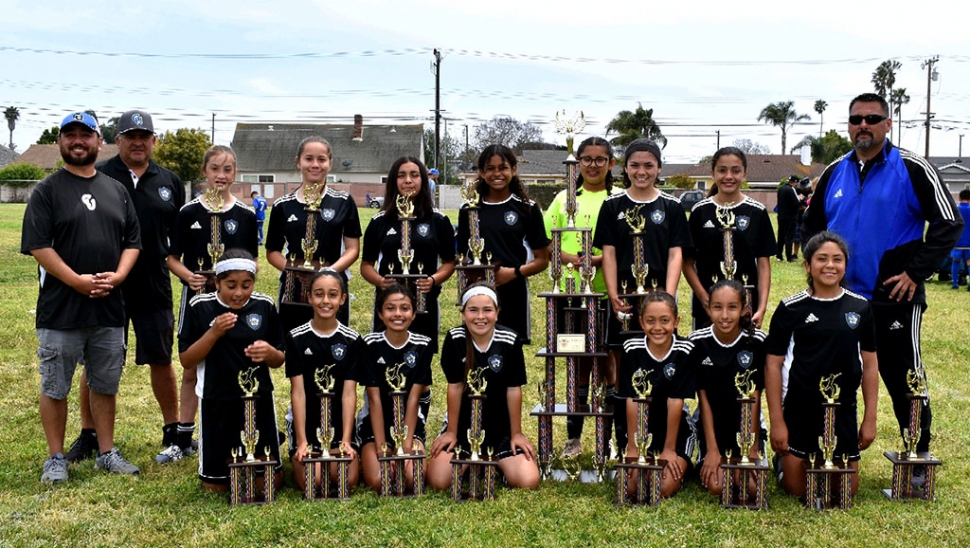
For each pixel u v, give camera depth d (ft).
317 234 19.66
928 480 16.63
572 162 17.79
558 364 29.19
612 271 18.54
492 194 19.99
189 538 14.71
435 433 21.68
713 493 16.94
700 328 19.62
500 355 17.56
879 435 21.33
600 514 15.85
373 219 20.58
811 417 16.61
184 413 19.75
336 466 17.16
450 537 14.76
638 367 17.30
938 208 16.83
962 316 38.32
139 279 19.61
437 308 20.39
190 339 17.22
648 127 201.46
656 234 18.44
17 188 164.25
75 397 24.73
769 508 16.21
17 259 53.57
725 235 18.37
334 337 17.66
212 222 19.20
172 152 171.01
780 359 16.74
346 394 17.63
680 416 17.22
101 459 18.62
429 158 242.99
